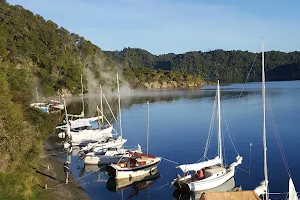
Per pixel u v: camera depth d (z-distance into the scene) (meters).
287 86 163.25
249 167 36.34
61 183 29.98
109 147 41.91
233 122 64.25
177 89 182.75
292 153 41.25
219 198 21.22
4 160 24.86
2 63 64.31
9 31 117.25
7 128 27.22
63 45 149.75
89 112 84.69
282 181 31.83
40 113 46.22
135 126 64.25
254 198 21.31
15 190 23.98
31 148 29.08
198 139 51.25
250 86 174.88
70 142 45.84
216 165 33.19
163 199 28.89
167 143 49.09
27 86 67.31
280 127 57.25
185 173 32.06
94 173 34.94
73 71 127.19
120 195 29.55
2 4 130.00
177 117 74.75
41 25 147.25
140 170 33.41
